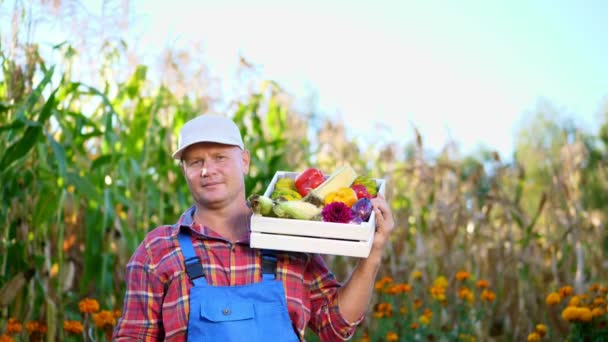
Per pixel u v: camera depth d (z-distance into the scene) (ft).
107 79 18.08
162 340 9.00
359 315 9.18
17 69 14.62
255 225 8.59
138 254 9.00
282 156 21.33
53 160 16.01
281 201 8.72
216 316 8.45
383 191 9.84
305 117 26.43
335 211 8.57
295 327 8.84
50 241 15.97
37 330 13.34
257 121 21.52
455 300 18.76
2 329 13.57
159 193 19.13
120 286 16.38
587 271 21.95
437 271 20.61
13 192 14.46
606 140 42.88
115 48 17.56
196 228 8.91
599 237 22.20
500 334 19.31
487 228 21.48
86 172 16.88
